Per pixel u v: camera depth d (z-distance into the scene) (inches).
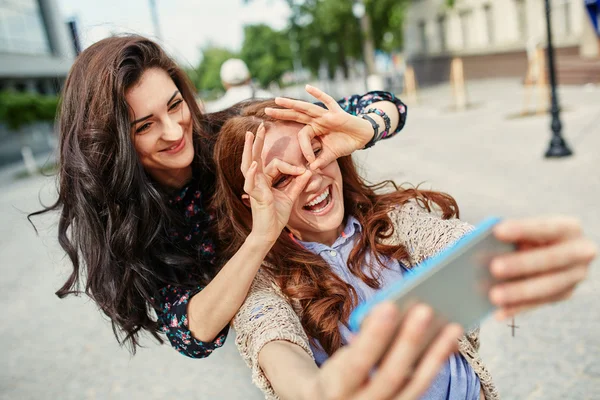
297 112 54.9
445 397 53.5
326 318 54.6
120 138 61.3
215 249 67.4
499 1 818.2
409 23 1123.3
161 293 61.5
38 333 176.6
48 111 738.2
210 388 130.3
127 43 63.2
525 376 114.0
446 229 55.5
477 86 836.0
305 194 55.8
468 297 28.6
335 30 1114.1
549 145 288.0
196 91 73.1
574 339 123.2
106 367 147.5
